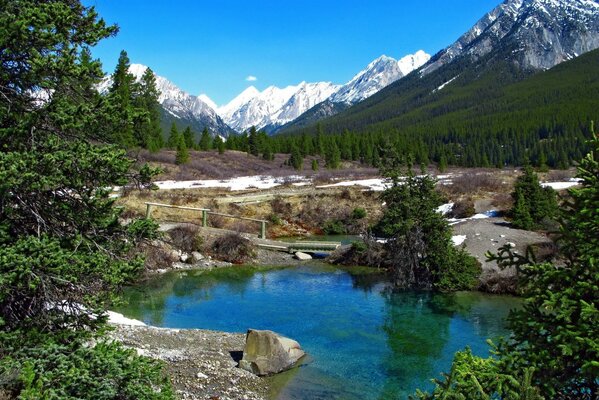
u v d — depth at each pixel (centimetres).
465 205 4147
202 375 1411
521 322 636
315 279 2875
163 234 960
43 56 788
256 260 3384
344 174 6569
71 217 834
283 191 4962
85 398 686
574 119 16150
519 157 13612
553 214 675
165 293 2520
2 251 693
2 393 671
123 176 847
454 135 17750
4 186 697
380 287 2650
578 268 605
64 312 796
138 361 771
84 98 862
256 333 1554
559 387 576
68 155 757
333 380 1471
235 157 8056
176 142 7862
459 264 2531
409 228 2603
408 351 1694
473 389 595
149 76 6988
